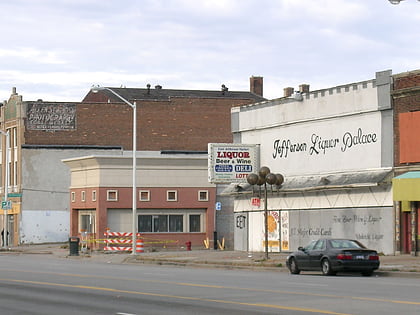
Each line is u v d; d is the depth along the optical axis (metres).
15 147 87.00
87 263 48.00
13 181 86.88
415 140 42.81
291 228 51.72
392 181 43.22
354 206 46.50
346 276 33.78
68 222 85.94
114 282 29.50
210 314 18.88
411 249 42.84
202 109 92.44
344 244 34.31
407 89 43.22
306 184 50.00
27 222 84.44
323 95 49.72
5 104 89.44
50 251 67.12
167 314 19.03
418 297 22.45
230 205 70.19
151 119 90.81
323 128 49.66
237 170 55.09
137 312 19.53
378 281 29.62
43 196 85.25
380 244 44.72
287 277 32.72
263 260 43.12
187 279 31.14
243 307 20.19
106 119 88.88
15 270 38.12
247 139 56.78
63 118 87.06
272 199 53.50
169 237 67.31
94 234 66.56
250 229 56.12
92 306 21.08
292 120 52.31
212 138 92.50
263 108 55.12
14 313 19.88
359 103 46.78
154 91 102.31
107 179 66.12
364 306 20.06
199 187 68.00
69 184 86.19
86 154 87.25
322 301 21.44
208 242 67.88
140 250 60.09
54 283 29.25
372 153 45.78
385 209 44.47
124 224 66.75
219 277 32.59
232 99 93.19
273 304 20.81
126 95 97.69
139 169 66.69
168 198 67.19
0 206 88.75
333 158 48.72
